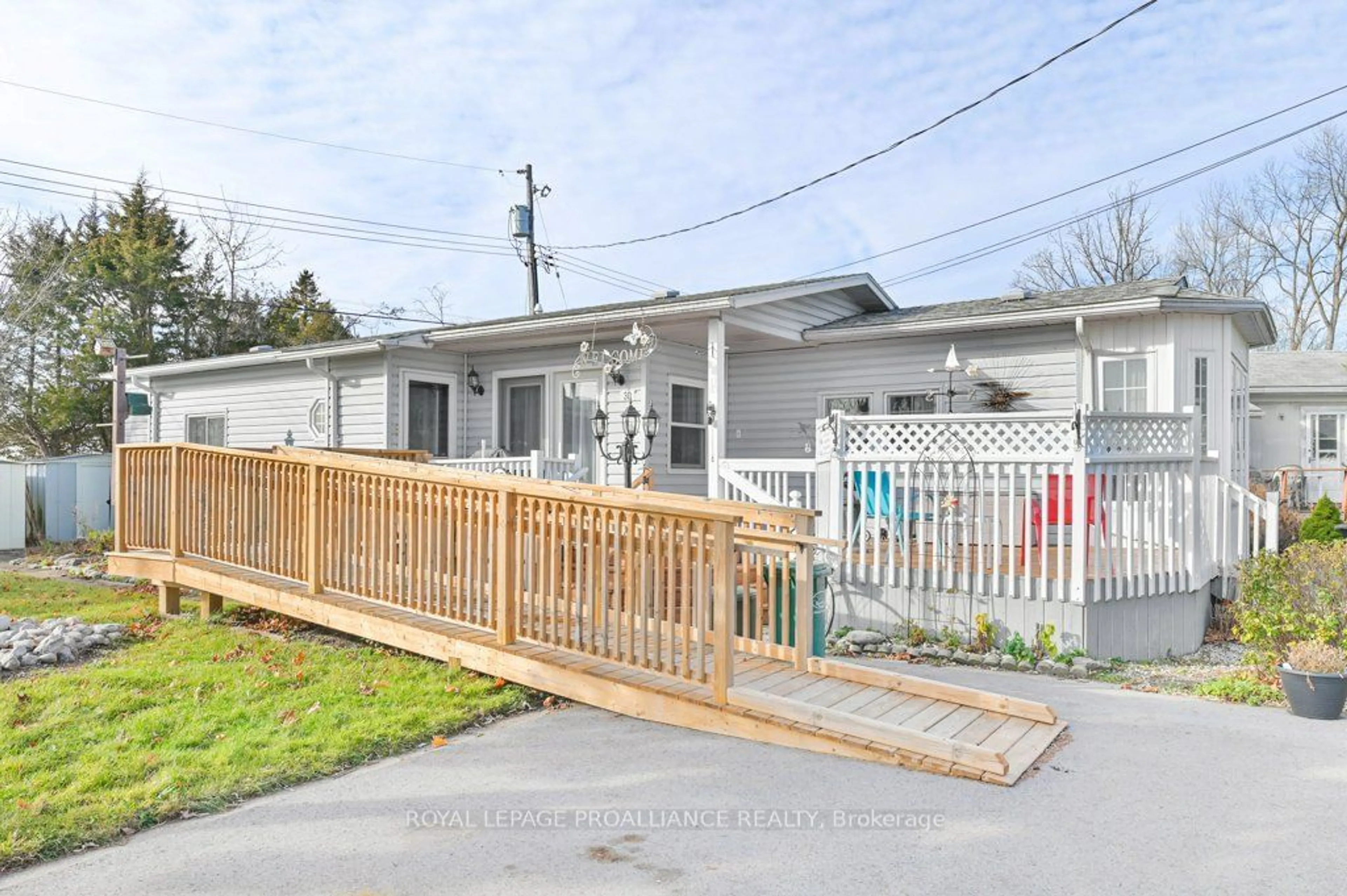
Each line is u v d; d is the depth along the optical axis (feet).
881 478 23.86
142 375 51.52
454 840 10.16
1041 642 21.38
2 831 10.11
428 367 39.96
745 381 39.27
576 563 16.69
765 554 18.13
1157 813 11.05
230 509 22.47
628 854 9.82
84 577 32.14
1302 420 61.82
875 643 22.95
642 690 15.07
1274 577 19.70
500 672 16.72
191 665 17.89
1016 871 9.39
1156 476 23.48
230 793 11.45
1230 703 17.08
